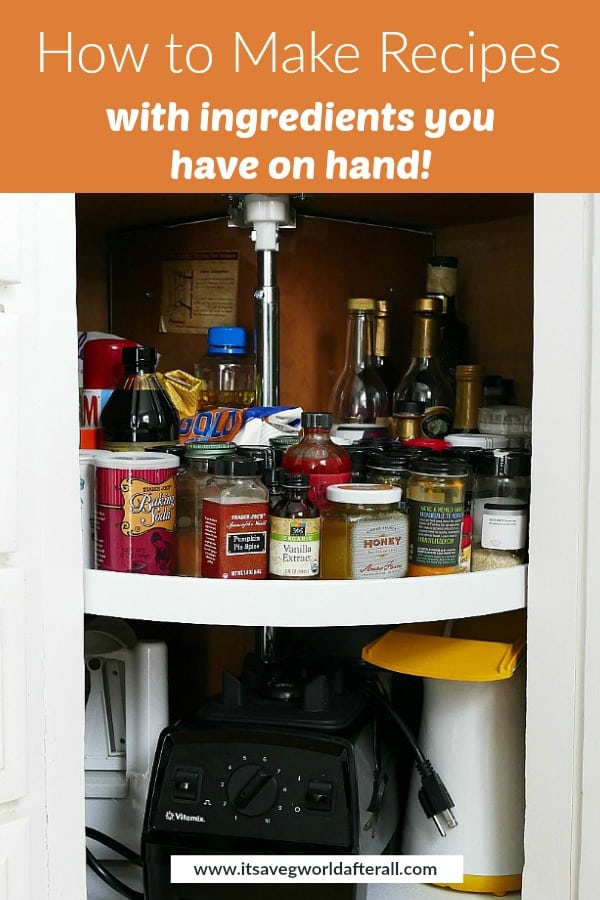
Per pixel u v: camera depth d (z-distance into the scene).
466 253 1.14
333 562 0.69
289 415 0.88
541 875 0.71
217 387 1.01
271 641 0.91
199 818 0.71
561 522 0.69
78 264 1.16
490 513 0.73
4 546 0.59
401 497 0.71
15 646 0.61
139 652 0.85
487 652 0.77
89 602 0.67
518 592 0.71
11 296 0.60
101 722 0.88
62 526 0.64
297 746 0.72
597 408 0.66
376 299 1.12
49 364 0.62
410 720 0.93
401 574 0.69
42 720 0.63
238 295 1.07
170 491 0.70
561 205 0.67
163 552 0.70
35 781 0.63
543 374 0.69
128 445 0.82
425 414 1.01
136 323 1.16
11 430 0.59
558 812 0.70
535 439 0.69
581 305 0.67
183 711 1.09
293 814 0.70
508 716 0.79
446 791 0.78
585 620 0.68
